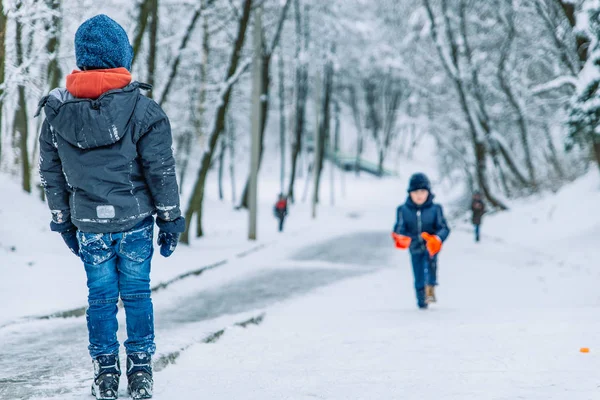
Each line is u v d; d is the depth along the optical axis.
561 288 12.30
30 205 15.28
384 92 76.62
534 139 36.25
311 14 44.88
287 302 10.30
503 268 15.66
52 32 11.11
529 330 5.49
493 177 38.00
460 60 33.28
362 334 6.04
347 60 59.38
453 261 17.30
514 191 35.25
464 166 41.12
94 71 3.38
